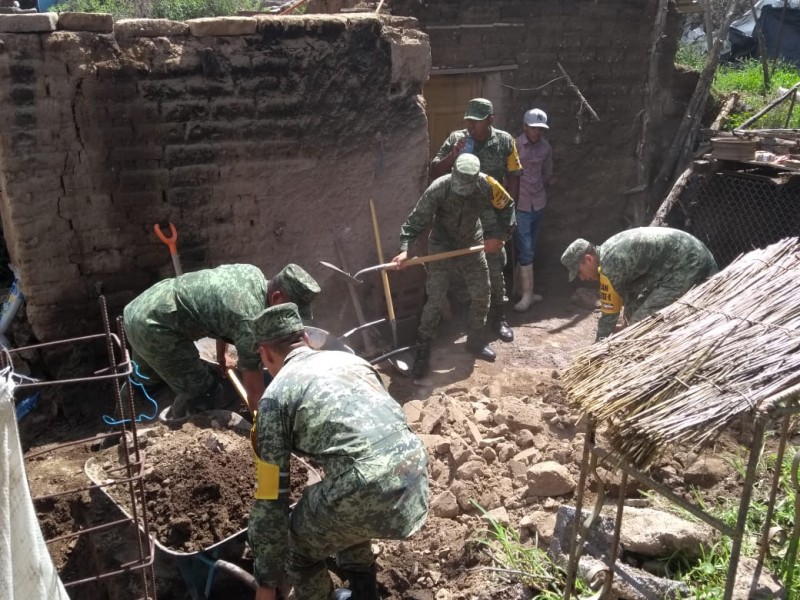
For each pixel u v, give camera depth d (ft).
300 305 13.20
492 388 17.71
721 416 8.02
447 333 21.77
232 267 14.29
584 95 24.80
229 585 12.00
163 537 11.61
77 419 17.12
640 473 8.67
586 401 9.08
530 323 22.80
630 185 26.58
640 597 10.55
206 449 12.66
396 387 18.58
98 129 16.40
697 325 9.67
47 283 16.72
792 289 9.81
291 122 18.31
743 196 24.35
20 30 15.25
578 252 15.47
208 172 17.74
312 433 9.70
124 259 17.44
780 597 10.43
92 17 15.93
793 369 8.33
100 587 12.03
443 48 22.22
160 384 17.80
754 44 53.72
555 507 13.34
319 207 19.29
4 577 7.44
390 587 12.17
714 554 11.51
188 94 17.11
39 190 16.16
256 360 13.43
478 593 11.67
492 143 20.68
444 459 14.84
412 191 20.43
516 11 23.02
